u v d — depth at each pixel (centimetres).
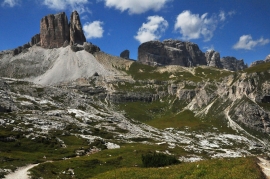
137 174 3381
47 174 5803
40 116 13912
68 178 5975
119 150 9800
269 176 2989
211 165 3266
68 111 17500
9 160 6725
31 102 16938
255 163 3288
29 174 5334
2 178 4966
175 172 3212
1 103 14200
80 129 13712
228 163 3247
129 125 18838
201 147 17650
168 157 5709
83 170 6738
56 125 13000
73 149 9694
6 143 8869
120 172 3656
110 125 16875
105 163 7481
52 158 8125
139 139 14962
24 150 8850
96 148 10694
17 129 10519
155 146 12631
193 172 3052
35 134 10419
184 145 16488
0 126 10394
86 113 18138
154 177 3131
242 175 2725
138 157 8369
